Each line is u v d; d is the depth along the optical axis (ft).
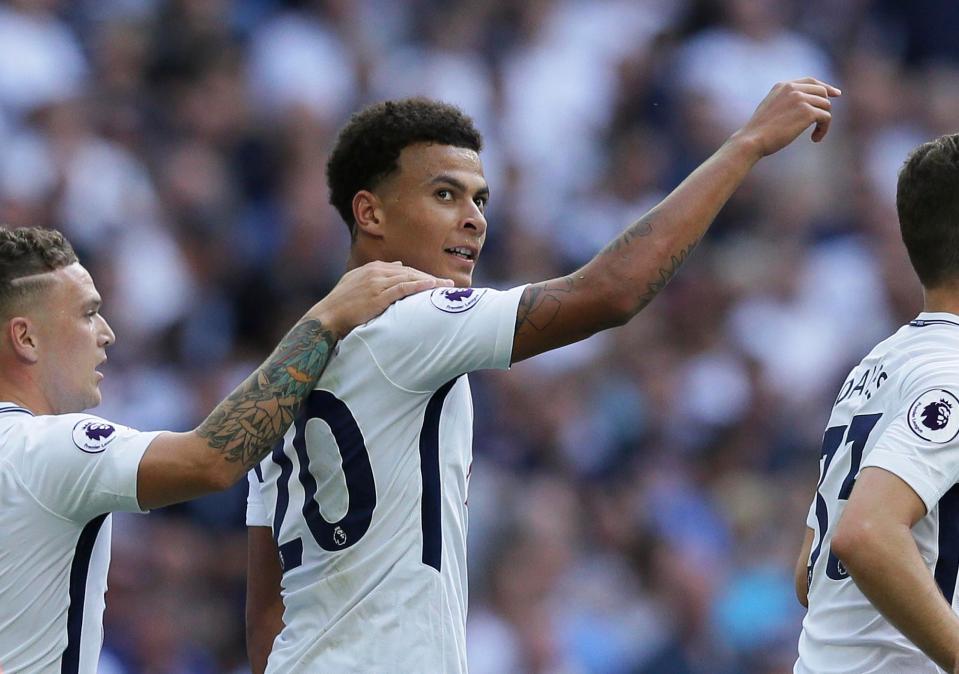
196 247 125.90
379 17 146.51
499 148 140.77
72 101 127.24
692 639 107.04
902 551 38.73
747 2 152.35
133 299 118.83
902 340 43.65
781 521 119.55
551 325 42.80
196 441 43.09
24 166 120.98
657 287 42.96
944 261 43.29
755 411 128.26
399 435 43.88
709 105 146.72
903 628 38.83
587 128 147.64
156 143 131.03
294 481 45.29
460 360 43.11
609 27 153.48
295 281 121.49
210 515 105.40
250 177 131.95
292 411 43.39
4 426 45.32
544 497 110.93
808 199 144.15
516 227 134.10
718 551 116.47
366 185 47.16
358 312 44.24
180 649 100.17
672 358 128.36
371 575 43.70
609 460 120.47
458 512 44.91
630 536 115.03
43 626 44.86
